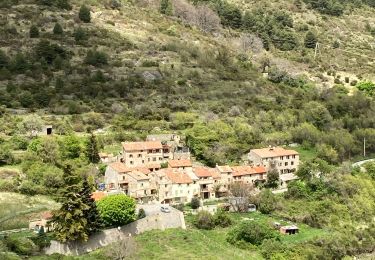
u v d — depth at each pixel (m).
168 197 148.50
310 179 167.38
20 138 163.00
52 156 153.75
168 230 131.88
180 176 151.38
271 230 140.25
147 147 160.62
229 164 170.50
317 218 153.38
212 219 139.62
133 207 128.62
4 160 151.88
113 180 149.25
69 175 122.62
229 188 156.12
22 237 117.88
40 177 142.88
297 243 138.00
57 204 134.88
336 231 150.50
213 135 175.38
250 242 133.62
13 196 136.62
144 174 150.50
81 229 117.88
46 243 116.19
